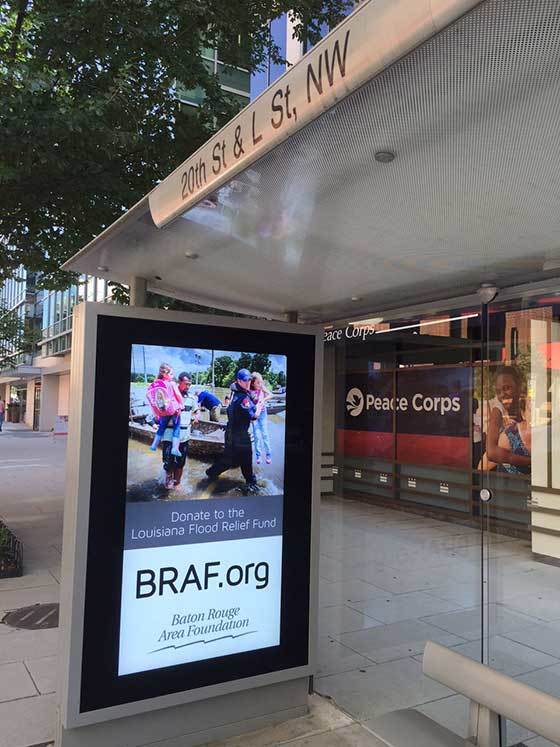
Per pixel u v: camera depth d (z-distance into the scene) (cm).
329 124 148
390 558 617
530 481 619
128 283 384
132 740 282
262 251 279
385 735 257
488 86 129
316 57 134
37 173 616
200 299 403
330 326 465
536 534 609
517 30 108
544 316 600
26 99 534
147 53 636
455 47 114
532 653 426
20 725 324
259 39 717
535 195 197
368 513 654
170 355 296
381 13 115
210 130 709
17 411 5281
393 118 145
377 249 268
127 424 282
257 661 313
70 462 285
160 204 215
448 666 265
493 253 273
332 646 437
